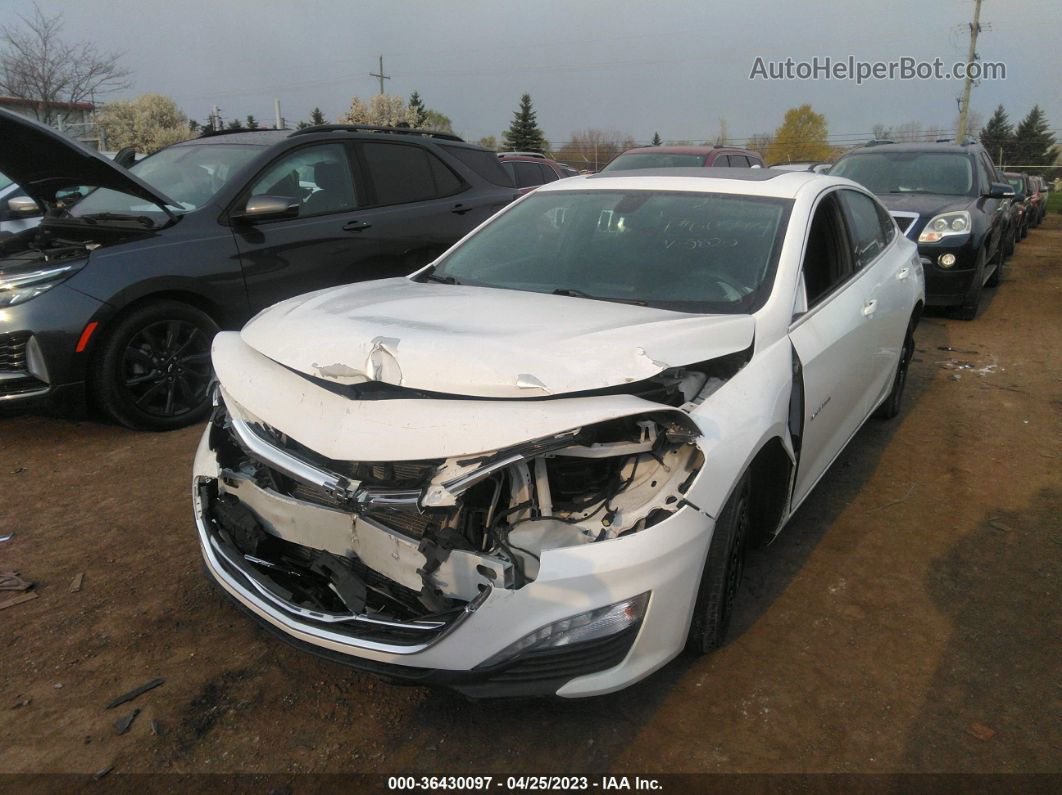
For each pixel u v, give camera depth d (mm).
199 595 3234
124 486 4223
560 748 2457
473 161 7141
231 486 2867
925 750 2482
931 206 8555
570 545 2264
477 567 2258
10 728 2502
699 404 2582
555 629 2219
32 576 3352
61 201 5480
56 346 4414
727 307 3131
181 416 5059
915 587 3395
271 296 5430
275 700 2646
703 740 2498
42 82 26547
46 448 4738
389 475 2375
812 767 2406
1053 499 4277
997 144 68812
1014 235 15000
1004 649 2992
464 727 2539
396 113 58625
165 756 2402
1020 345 7680
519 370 2328
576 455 2312
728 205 3656
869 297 4062
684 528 2373
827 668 2850
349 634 2332
